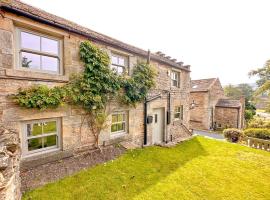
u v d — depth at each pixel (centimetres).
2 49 356
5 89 363
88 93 507
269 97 1550
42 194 333
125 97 632
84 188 369
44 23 419
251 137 949
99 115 555
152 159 581
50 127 463
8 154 214
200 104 1705
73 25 505
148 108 783
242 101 1794
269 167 563
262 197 376
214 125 1792
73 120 499
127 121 698
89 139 546
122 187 387
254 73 1714
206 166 552
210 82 1803
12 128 373
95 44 547
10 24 366
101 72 536
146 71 712
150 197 353
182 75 1061
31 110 405
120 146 639
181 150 727
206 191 392
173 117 977
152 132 822
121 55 661
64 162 464
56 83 454
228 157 663
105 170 467
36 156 420
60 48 471
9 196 200
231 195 379
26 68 409
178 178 451
